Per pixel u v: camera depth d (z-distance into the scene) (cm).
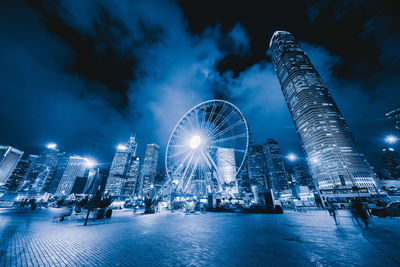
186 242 969
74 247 858
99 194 1986
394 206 1838
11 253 741
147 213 3925
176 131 5991
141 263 635
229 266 593
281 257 679
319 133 18738
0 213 2770
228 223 1850
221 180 5288
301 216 2509
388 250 704
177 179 6159
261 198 3628
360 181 15512
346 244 837
